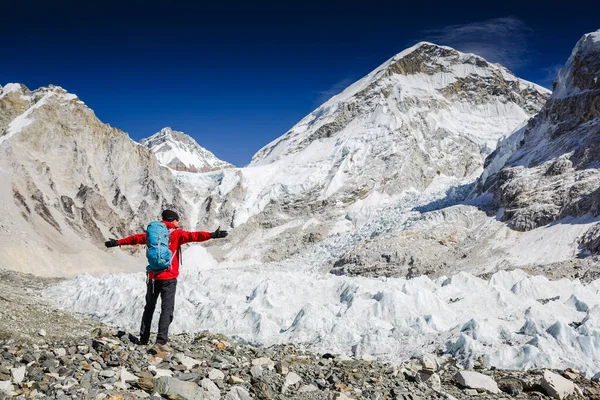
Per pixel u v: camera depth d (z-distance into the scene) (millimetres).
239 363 8656
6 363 6984
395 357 10789
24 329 10711
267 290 17672
